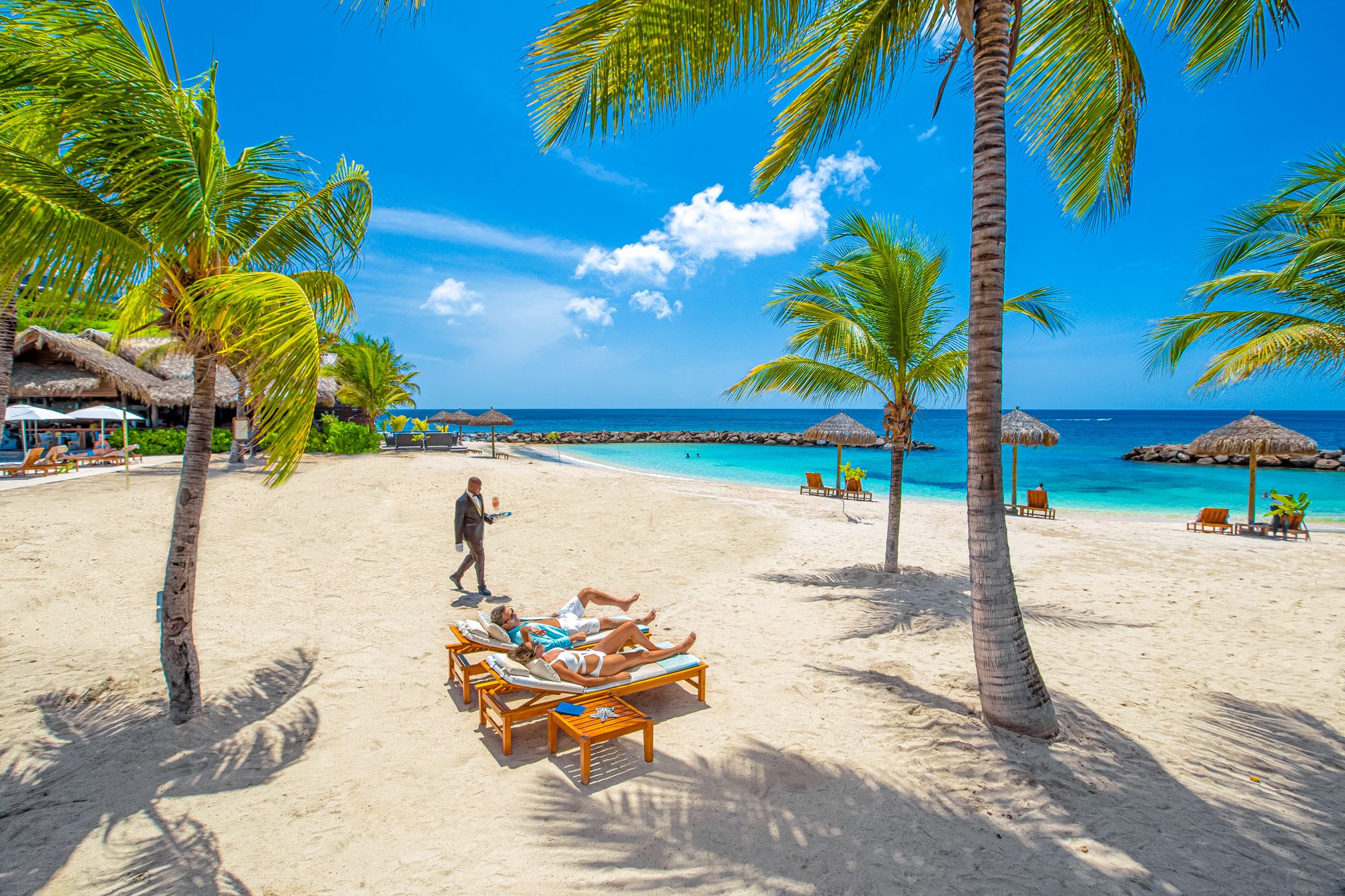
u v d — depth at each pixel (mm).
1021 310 7453
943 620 6730
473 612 6793
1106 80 5391
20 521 9914
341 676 5094
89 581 7441
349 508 12625
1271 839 3141
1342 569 9312
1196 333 6621
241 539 9906
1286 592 7996
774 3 4172
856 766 3809
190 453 4254
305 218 4883
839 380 9172
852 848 3059
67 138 3680
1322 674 5328
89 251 3459
